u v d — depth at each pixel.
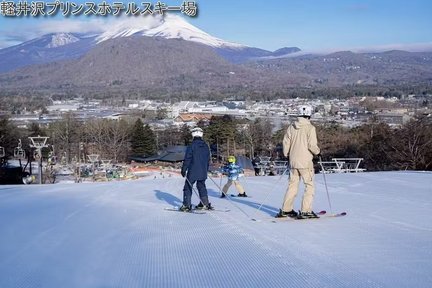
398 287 4.34
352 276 4.67
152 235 6.65
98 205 9.48
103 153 53.91
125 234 6.72
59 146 54.28
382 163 30.67
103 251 5.77
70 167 45.56
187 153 8.61
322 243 6.04
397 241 6.11
